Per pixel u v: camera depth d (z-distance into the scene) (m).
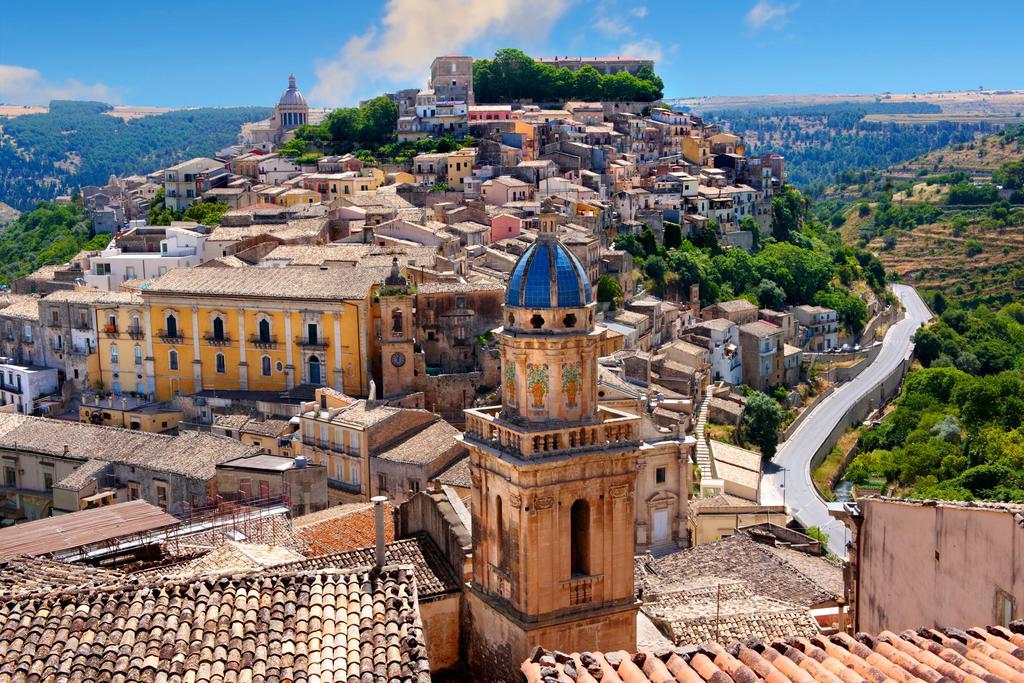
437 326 141.12
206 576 39.75
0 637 36.03
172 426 139.50
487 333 142.50
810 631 66.62
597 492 52.16
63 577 48.97
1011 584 43.78
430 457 108.38
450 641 57.00
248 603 38.22
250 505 91.44
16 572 49.62
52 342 157.12
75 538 60.91
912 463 151.50
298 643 36.38
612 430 52.41
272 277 145.88
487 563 54.28
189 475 104.94
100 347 152.38
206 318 145.00
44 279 193.62
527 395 51.84
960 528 47.28
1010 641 32.72
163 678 34.16
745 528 108.75
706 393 180.62
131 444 115.31
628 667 31.80
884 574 53.34
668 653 32.38
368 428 112.19
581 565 53.59
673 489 105.69
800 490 158.88
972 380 175.75
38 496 118.00
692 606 71.50
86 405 143.38
